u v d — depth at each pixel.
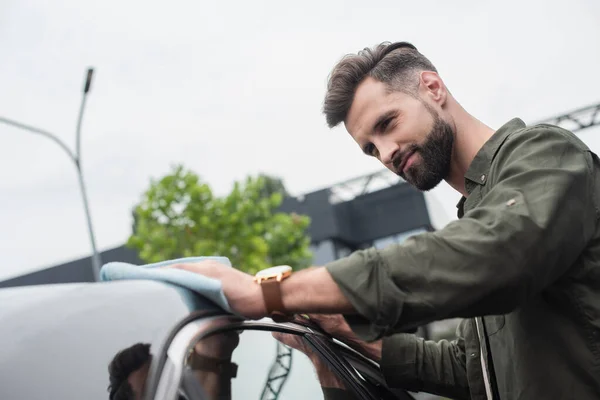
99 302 0.93
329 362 1.43
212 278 1.07
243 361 1.08
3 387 0.77
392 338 1.63
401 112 1.46
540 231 1.01
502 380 1.29
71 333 0.86
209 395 0.92
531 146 1.17
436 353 1.64
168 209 18.31
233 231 18.56
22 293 1.00
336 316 1.50
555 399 1.15
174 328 0.91
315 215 26.20
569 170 1.09
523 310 1.21
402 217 27.28
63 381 0.79
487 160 1.35
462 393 1.64
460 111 1.51
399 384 1.61
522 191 1.06
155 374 0.82
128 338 0.86
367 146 1.54
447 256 1.01
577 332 1.14
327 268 1.06
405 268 1.01
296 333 1.36
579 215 1.07
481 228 1.02
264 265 18.58
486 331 1.40
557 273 1.06
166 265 1.16
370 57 1.50
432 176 1.49
